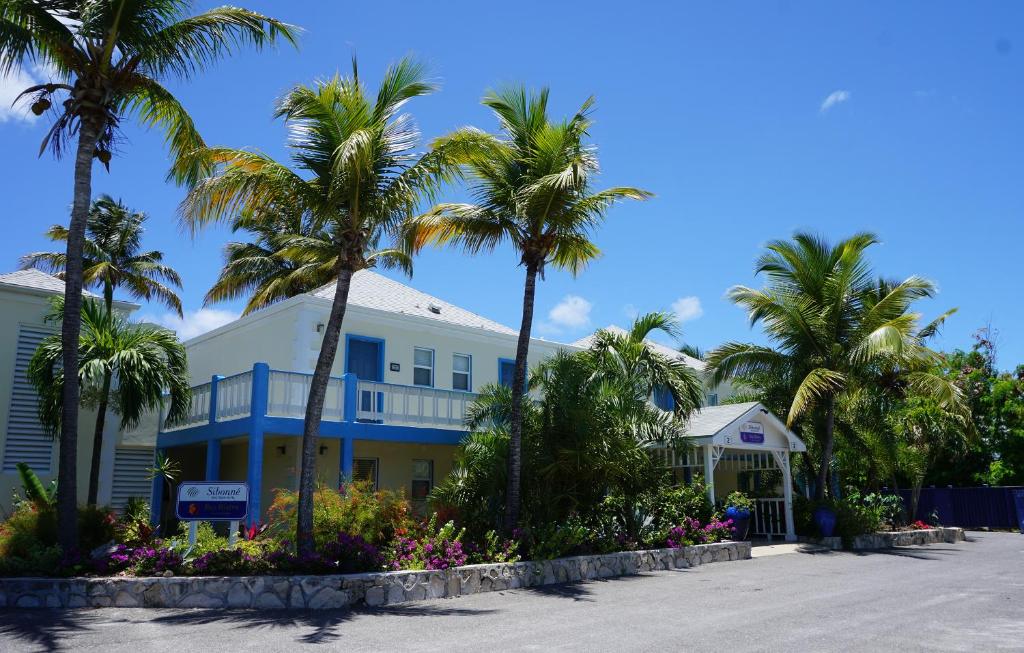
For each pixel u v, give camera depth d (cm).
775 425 2064
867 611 975
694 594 1145
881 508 2277
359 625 882
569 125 1401
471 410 1703
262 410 1459
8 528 1167
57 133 1148
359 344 1875
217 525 1658
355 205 1191
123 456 1841
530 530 1344
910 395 2342
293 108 1173
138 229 2694
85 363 1384
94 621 898
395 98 1238
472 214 1410
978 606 1014
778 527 2120
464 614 965
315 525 1217
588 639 796
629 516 1562
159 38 1177
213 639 798
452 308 2238
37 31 1124
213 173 1187
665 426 1683
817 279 2080
